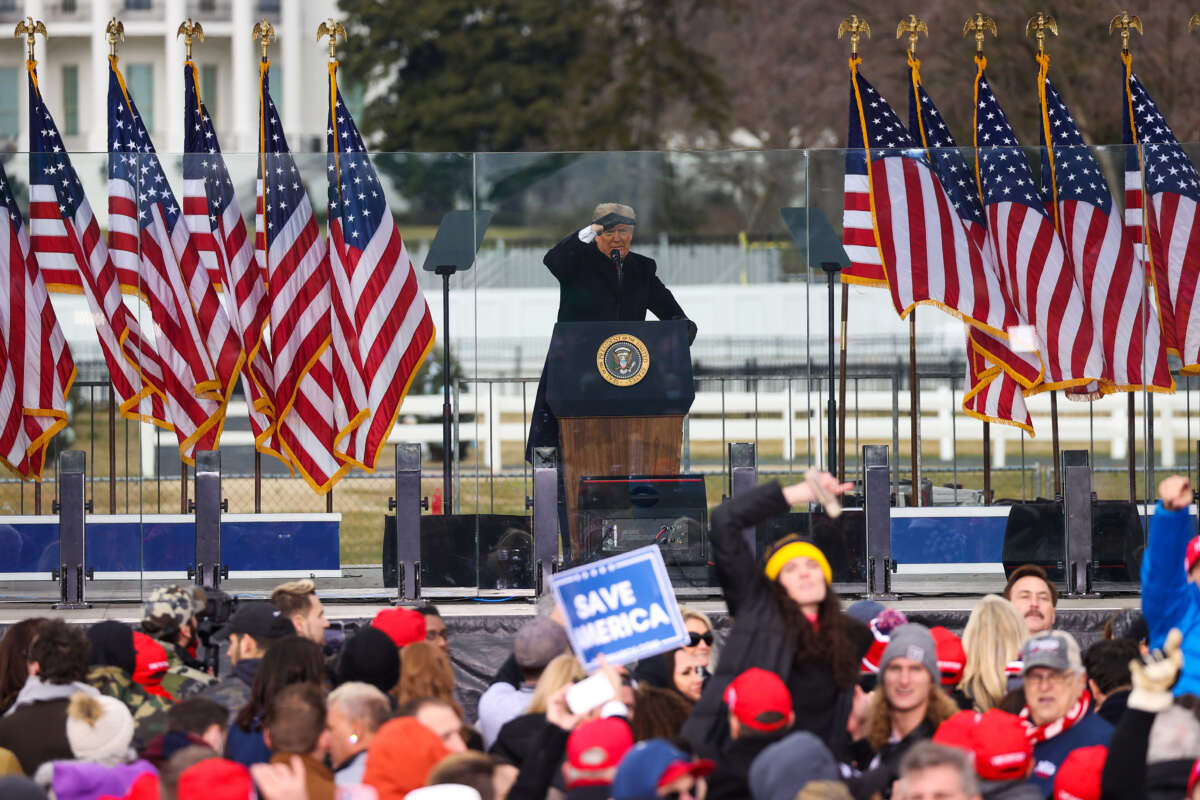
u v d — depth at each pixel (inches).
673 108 6742.1
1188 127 5319.9
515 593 1936.5
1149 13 5374.0
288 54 7829.7
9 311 1930.4
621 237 1956.2
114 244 1943.9
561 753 986.7
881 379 1955.0
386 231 1958.7
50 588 1923.0
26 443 1925.4
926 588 1945.1
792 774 893.8
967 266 1961.1
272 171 1958.7
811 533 1935.3
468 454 1950.1
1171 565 1192.2
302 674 1107.3
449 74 6811.0
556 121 6752.0
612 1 6855.3
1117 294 1958.7
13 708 1146.0
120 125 2016.5
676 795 845.8
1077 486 1941.4
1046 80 2074.3
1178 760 973.8
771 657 1070.4
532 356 1951.3
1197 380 1956.2
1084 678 1101.7
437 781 882.8
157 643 1309.1
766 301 1955.0
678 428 1950.1
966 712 996.6
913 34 2094.0
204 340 1948.8
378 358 1951.3
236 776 842.2
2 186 1934.1
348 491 1946.4
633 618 1160.2
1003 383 1956.2
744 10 6614.2
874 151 1963.6
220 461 1943.9
